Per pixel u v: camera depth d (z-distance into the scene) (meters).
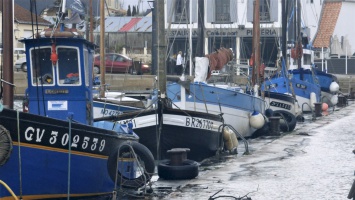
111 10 88.75
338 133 33.81
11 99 16.33
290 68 56.12
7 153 13.98
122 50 73.00
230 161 24.36
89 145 16.17
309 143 29.39
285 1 48.94
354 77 74.69
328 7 89.00
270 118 34.72
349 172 20.92
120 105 30.92
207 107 30.08
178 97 28.94
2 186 14.07
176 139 24.89
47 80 18.02
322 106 50.41
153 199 17.23
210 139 26.55
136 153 18.09
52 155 15.09
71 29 18.53
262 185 18.78
